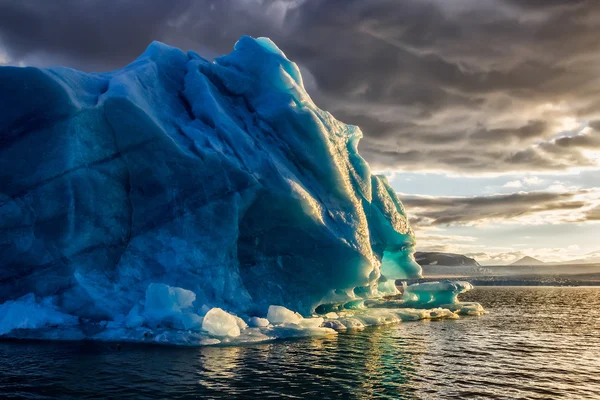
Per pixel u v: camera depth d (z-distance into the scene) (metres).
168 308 13.59
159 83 17.56
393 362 11.92
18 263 14.42
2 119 13.91
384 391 9.26
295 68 20.22
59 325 13.63
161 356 11.46
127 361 10.88
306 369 10.77
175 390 8.83
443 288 25.58
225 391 8.88
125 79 15.65
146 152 15.25
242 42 20.67
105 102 14.59
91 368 10.20
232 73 19.22
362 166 20.59
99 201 14.87
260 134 17.91
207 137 16.16
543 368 11.79
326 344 14.08
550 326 20.50
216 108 17.20
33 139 14.09
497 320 22.61
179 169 15.49
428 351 13.59
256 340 14.07
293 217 16.69
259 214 16.61
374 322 19.80
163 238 15.38
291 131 18.14
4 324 13.45
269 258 17.42
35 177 14.17
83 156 14.45
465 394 9.27
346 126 20.73
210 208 15.62
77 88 14.68
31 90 13.76
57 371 9.90
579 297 43.41
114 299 14.34
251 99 19.05
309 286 18.05
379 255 21.61
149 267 15.14
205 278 15.16
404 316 22.11
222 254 15.55
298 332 15.34
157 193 15.55
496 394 9.34
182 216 15.54
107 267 14.99
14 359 10.86
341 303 20.08
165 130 15.39
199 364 10.80
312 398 8.62
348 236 17.69
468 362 12.28
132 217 15.47
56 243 14.25
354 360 11.91
